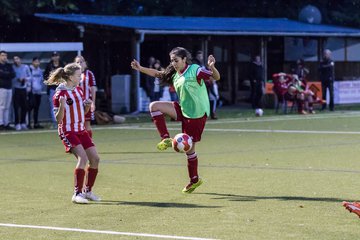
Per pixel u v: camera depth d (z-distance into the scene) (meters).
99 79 66.88
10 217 20.91
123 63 66.38
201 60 56.78
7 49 53.16
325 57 64.75
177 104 24.67
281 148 37.00
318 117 57.00
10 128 50.03
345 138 41.50
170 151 36.47
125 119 57.47
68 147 23.23
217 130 47.16
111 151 36.59
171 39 69.56
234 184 26.22
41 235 18.70
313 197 23.50
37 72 50.41
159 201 23.17
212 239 18.00
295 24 76.62
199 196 23.95
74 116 23.19
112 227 19.50
